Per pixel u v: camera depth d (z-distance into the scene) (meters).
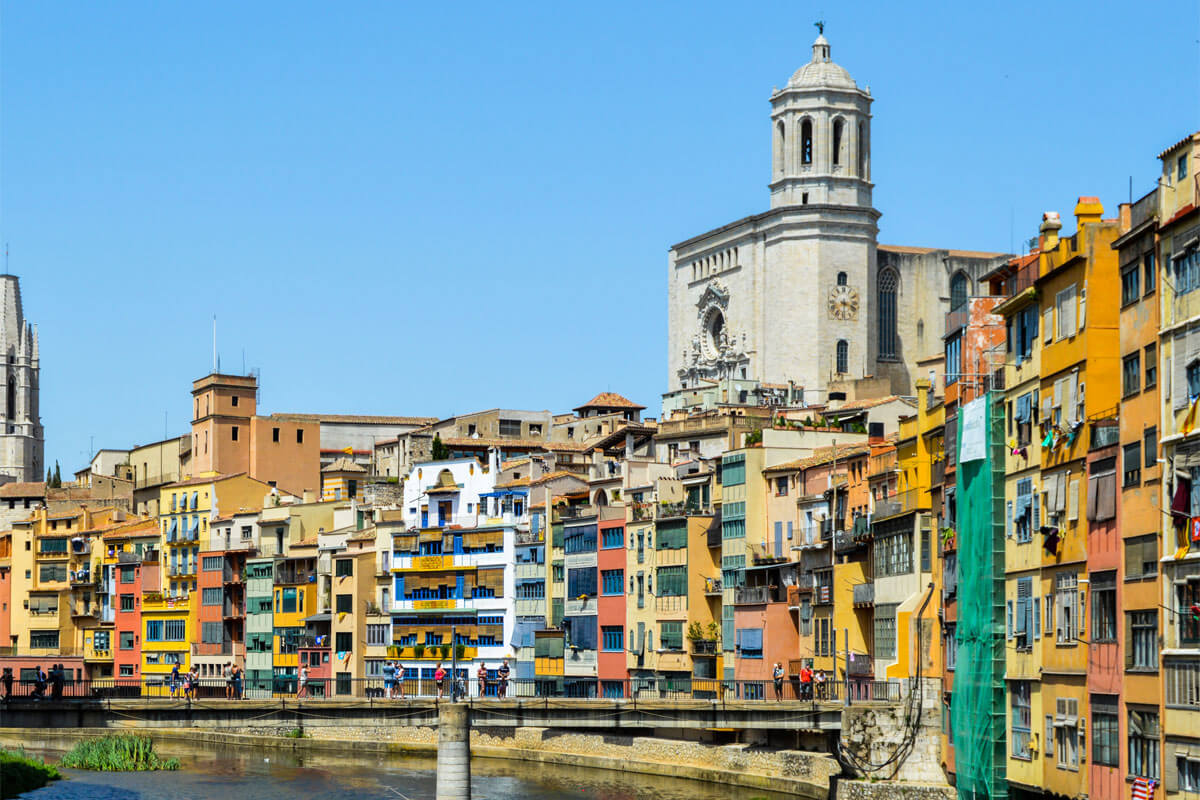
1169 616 80.56
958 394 113.00
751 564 159.88
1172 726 80.06
